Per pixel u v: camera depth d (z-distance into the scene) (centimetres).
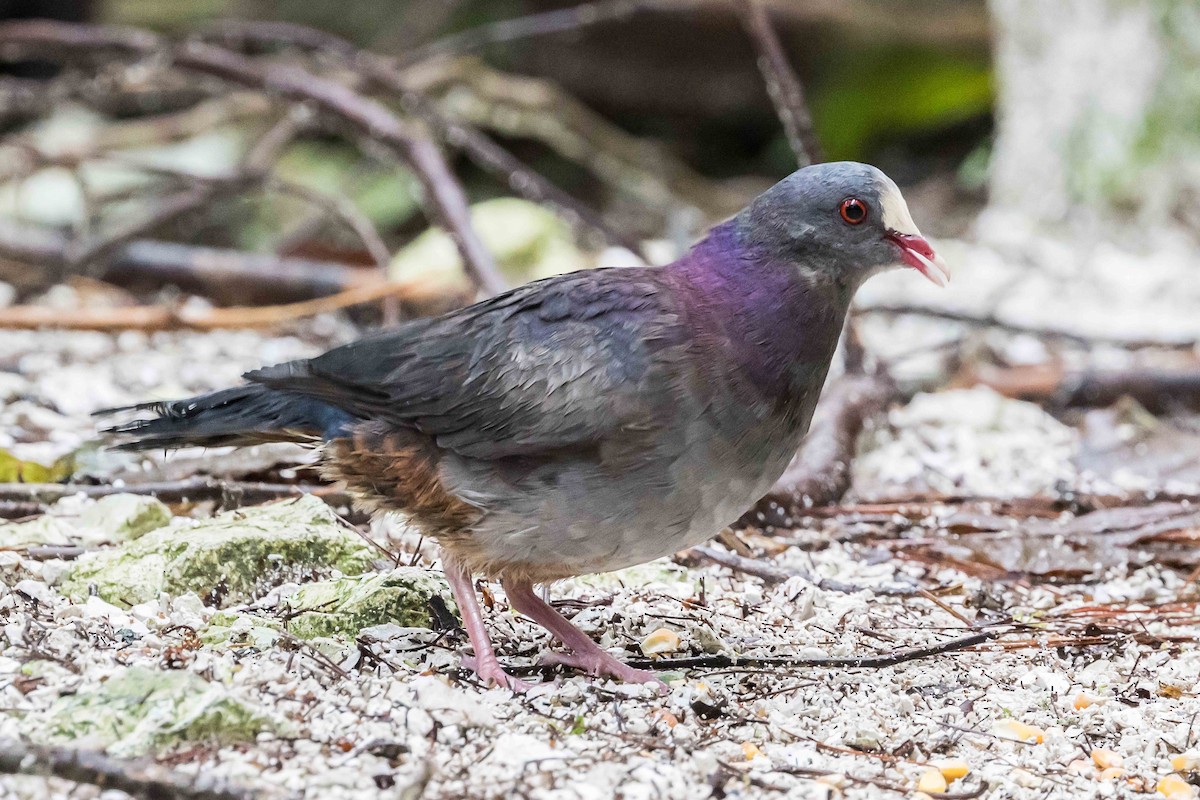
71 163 1756
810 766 700
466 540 798
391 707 720
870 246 785
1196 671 846
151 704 677
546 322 780
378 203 2184
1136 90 2070
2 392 1295
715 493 766
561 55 2536
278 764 662
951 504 1163
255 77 1706
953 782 695
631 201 2384
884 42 2444
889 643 879
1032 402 1455
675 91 2564
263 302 1717
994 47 2319
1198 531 1088
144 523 970
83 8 2448
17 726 673
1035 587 1016
